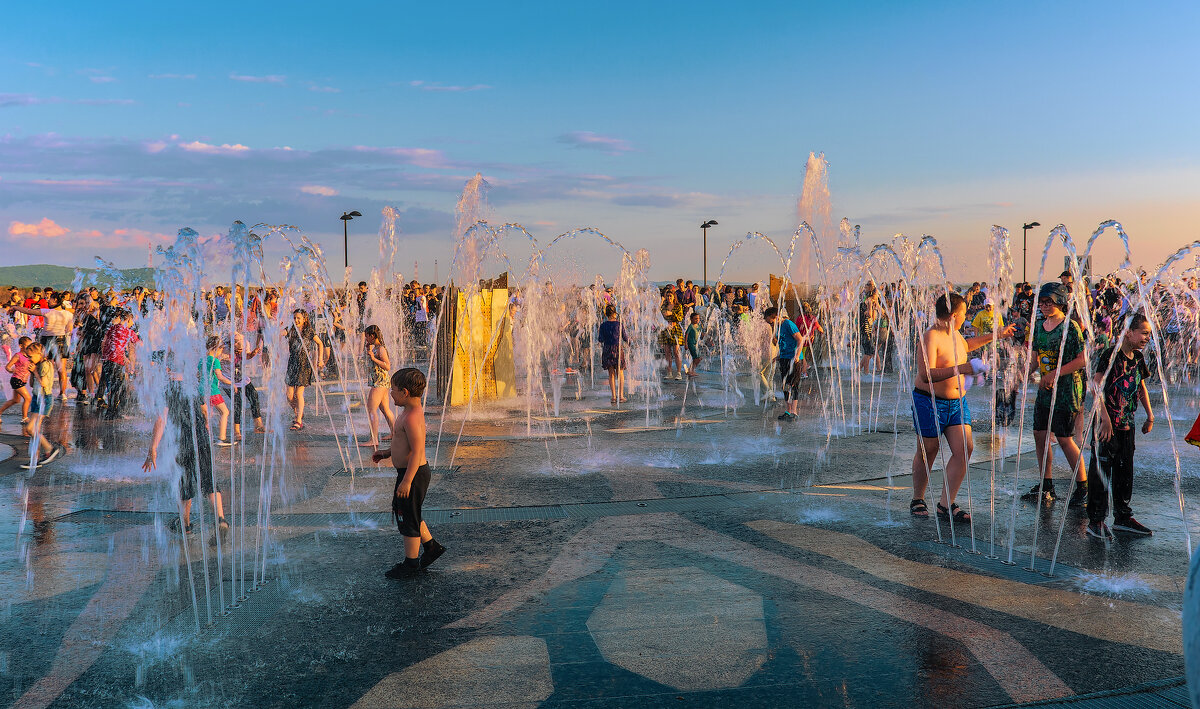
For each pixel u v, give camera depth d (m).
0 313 15.22
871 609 4.43
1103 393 5.88
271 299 15.59
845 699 3.42
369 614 4.43
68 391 15.91
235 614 4.43
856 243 18.66
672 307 19.69
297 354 11.34
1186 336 16.86
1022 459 8.73
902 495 7.19
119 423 11.89
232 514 6.50
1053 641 3.98
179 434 5.43
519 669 3.73
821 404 13.87
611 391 15.19
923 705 3.36
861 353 19.12
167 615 4.43
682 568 5.19
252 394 11.44
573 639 4.07
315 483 7.80
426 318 29.47
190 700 3.45
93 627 4.26
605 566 5.24
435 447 9.75
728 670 3.71
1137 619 4.26
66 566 5.28
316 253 15.63
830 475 8.08
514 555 5.49
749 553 5.49
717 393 15.80
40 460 9.01
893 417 12.23
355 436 10.66
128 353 13.38
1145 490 7.23
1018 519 6.32
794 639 4.04
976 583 4.85
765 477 7.99
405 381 4.97
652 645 3.99
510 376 15.23
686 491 7.39
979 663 3.75
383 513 6.65
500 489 7.50
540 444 9.96
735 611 4.43
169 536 5.98
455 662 3.81
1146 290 5.89
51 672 3.73
